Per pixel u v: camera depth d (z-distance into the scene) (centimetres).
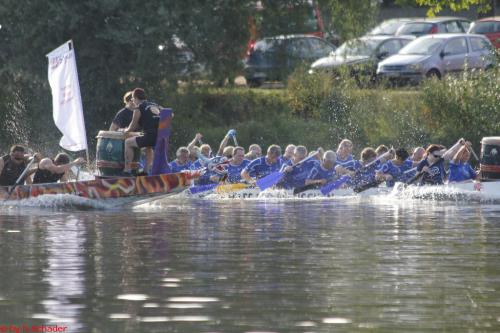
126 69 11119
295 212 6369
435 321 3325
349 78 11462
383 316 3394
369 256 4491
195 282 3903
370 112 10906
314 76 11544
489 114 10381
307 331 3206
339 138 10838
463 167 7494
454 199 7244
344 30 11775
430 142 10394
